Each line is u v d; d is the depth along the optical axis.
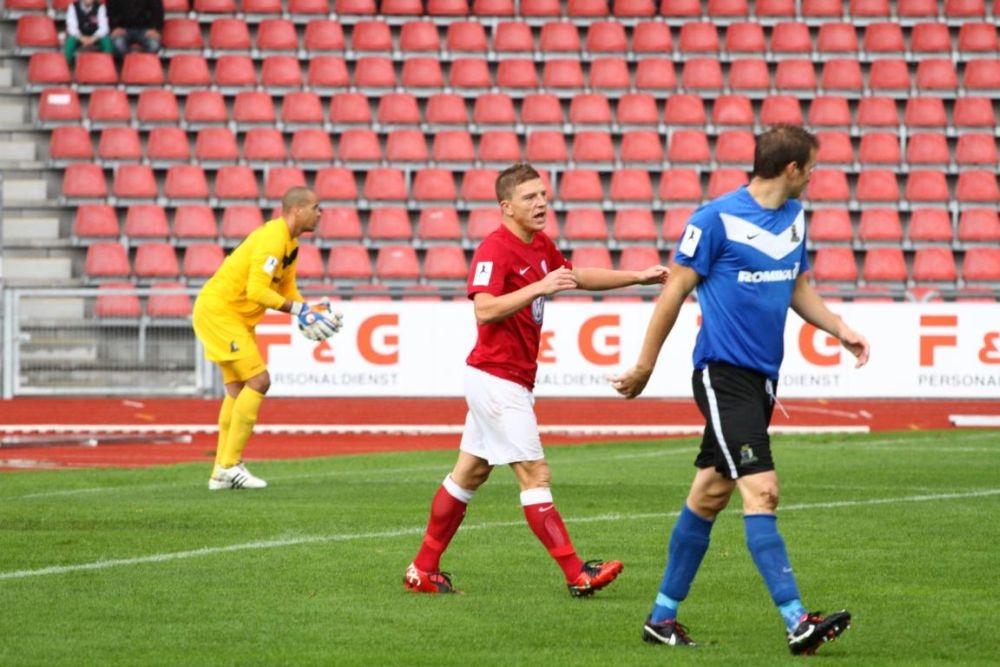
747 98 86.12
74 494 37.44
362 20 89.25
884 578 23.91
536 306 22.58
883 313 64.25
